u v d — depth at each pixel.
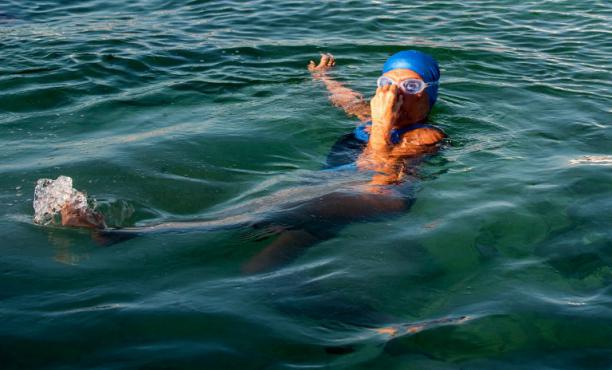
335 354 2.91
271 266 3.58
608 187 4.63
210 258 3.65
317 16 9.26
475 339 3.05
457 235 3.97
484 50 7.87
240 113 6.05
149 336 2.98
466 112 6.12
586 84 6.87
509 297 3.39
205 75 7.07
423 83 5.43
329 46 8.03
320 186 4.59
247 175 4.86
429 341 3.02
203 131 5.61
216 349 2.91
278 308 3.21
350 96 6.45
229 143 5.38
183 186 4.62
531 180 4.74
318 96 6.45
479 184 4.69
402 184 4.64
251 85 6.79
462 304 3.32
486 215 4.23
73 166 4.83
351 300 3.29
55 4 10.09
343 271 3.54
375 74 7.15
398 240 3.90
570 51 7.89
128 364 2.80
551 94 6.59
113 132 5.63
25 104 6.23
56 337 2.96
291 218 4.03
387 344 2.99
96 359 2.83
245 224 3.99
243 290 3.35
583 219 4.18
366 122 5.67
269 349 2.92
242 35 8.48
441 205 4.37
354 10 9.52
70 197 4.24
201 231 3.93
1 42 8.05
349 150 5.27
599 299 3.38
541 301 3.36
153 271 3.52
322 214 4.10
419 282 3.49
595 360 2.93
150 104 6.29
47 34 8.44
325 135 5.61
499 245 3.89
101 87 6.70
